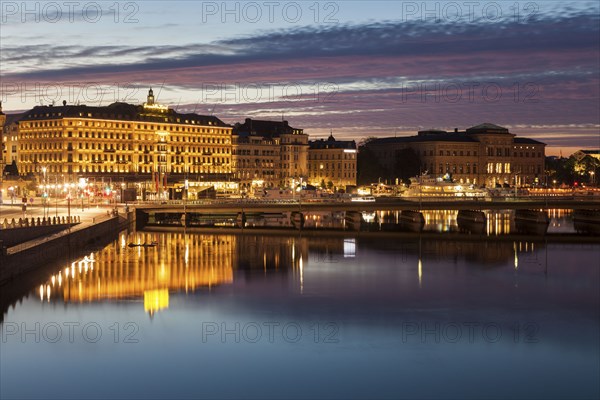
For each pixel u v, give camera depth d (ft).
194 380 259.39
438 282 420.36
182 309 347.77
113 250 551.59
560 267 480.64
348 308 353.10
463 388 253.65
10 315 333.62
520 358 280.92
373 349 289.12
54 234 506.07
